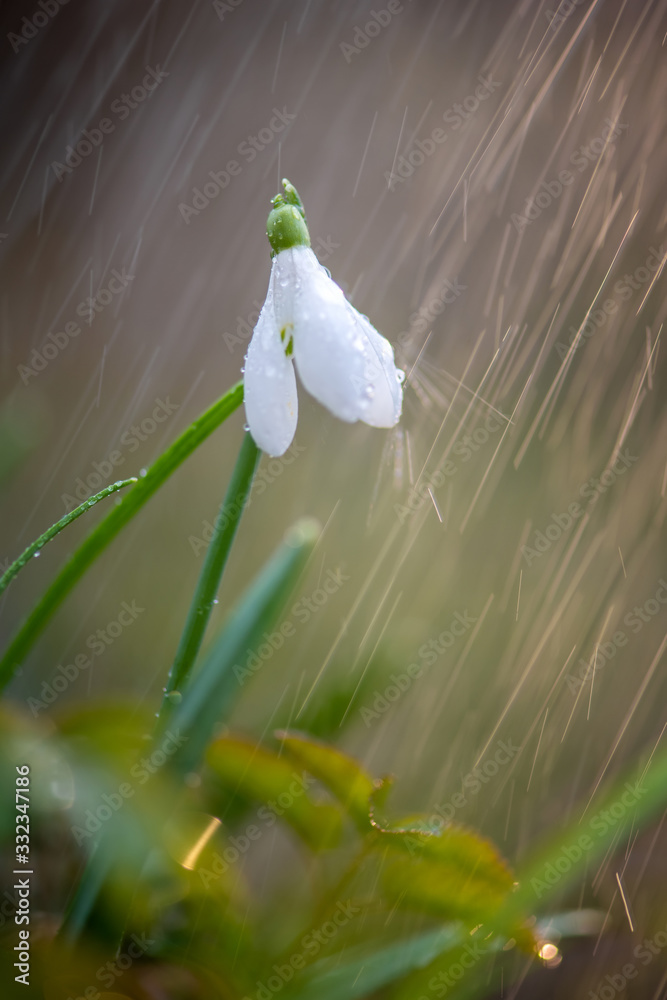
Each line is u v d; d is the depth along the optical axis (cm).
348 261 111
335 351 40
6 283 110
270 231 41
